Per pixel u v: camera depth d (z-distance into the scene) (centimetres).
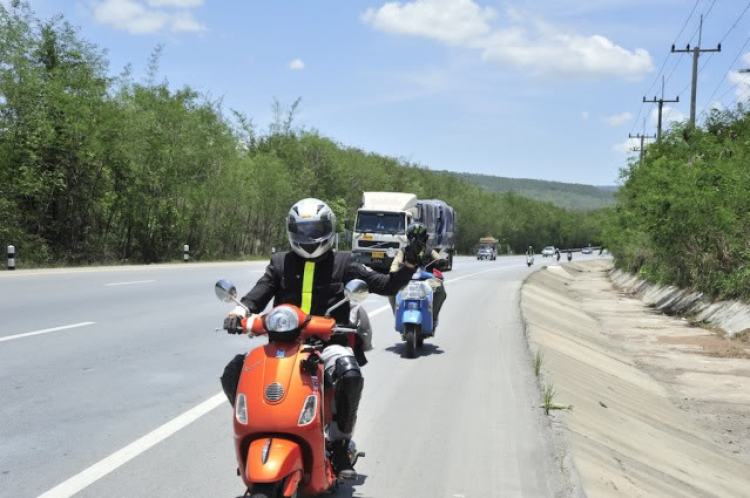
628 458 688
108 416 666
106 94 3131
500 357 1099
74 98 2862
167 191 3662
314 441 385
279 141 6475
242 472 389
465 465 567
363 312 492
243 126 5216
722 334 1856
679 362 1485
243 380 390
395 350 1145
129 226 3516
